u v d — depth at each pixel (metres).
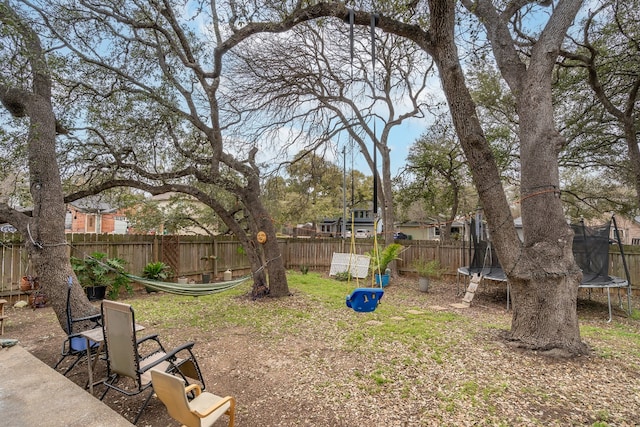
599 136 9.38
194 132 7.54
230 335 5.15
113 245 8.57
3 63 4.30
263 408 3.05
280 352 4.43
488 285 10.41
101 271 7.51
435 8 4.39
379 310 6.93
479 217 9.27
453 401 3.11
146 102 6.08
